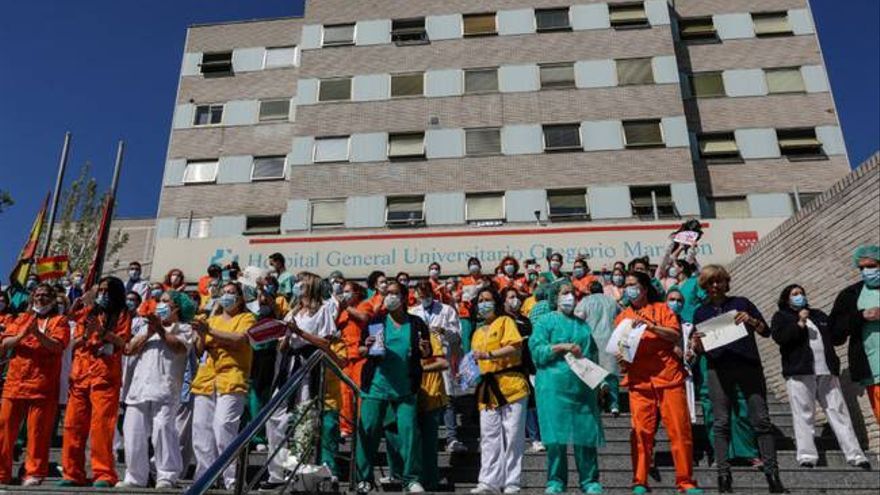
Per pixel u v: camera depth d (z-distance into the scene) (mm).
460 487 7023
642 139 25484
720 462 5992
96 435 6324
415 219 25266
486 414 6242
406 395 6348
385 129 26750
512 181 25328
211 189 28359
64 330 6832
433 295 8945
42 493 5719
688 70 27859
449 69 27562
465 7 28719
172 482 6328
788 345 7156
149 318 6582
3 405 6508
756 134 26406
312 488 5738
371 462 6285
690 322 8281
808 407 6988
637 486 5840
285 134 29062
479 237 20188
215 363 6508
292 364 6711
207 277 10680
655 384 5969
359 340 7496
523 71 27156
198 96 30281
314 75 28062
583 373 5879
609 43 27250
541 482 7125
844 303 6363
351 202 25703
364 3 29312
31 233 15477
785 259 9930
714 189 25750
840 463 7102
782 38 28078
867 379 6094
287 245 20875
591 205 24641
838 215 8641
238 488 4480
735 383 6160
